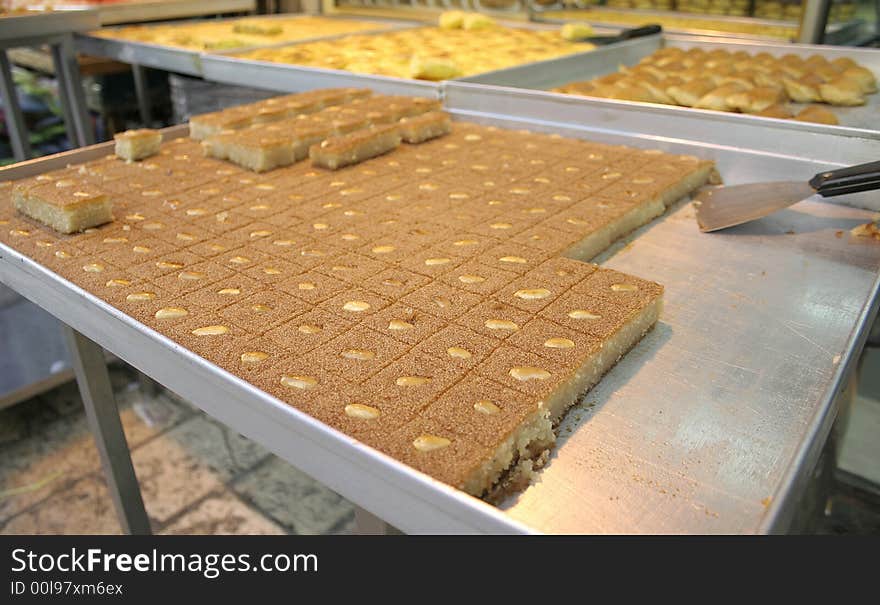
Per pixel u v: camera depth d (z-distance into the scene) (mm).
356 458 341
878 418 996
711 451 374
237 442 1144
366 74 1008
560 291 488
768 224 637
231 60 1148
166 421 1190
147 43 1302
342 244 572
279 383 396
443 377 400
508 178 707
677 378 434
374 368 409
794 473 329
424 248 560
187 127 884
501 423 363
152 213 640
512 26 1515
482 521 306
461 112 921
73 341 715
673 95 948
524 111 867
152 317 465
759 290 528
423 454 343
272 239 583
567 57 1073
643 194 648
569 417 404
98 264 541
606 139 806
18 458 1095
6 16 1274
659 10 1446
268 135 778
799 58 1078
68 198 599
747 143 722
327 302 483
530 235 575
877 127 829
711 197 679
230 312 471
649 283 496
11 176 730
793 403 408
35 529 952
